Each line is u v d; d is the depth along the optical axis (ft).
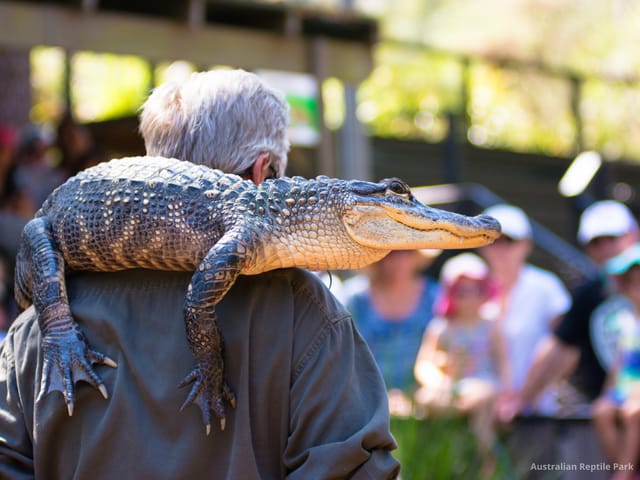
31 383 10.66
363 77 31.91
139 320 10.32
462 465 20.48
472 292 22.75
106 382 10.18
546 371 24.02
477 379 22.34
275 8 29.30
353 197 10.66
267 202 10.42
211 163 10.89
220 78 10.97
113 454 9.98
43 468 10.32
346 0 31.32
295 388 10.00
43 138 36.06
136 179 10.64
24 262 11.35
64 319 10.48
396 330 23.49
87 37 26.73
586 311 23.59
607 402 22.00
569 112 67.51
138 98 64.69
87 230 10.72
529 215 50.49
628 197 52.01
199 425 9.86
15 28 25.68
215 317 9.85
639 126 68.23
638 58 59.93
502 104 68.44
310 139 33.81
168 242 10.39
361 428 9.88
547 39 57.11
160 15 28.32
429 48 51.13
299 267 10.62
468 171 50.37
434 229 10.93
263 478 9.93
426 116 68.49
